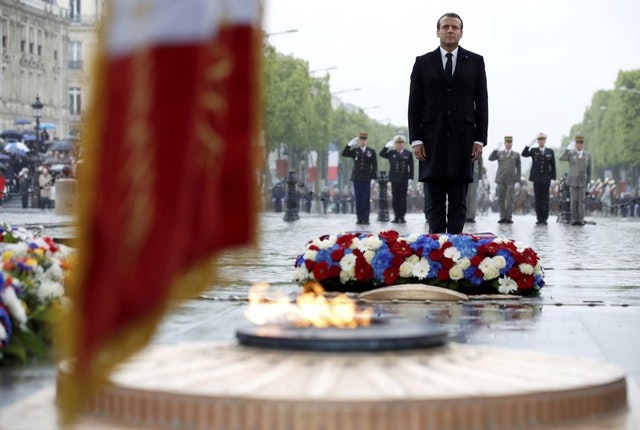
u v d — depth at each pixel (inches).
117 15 169.8
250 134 188.7
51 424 231.1
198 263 178.2
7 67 6422.2
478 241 657.0
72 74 7175.2
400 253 646.5
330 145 7278.5
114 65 169.2
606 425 230.4
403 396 211.0
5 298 375.2
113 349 168.2
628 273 895.1
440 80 851.4
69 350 167.8
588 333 465.4
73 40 7190.0
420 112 862.5
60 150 3986.2
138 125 166.4
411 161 2763.3
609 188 5315.0
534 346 420.5
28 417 238.1
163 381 225.0
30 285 402.3
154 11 168.9
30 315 396.8
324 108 7411.4
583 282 786.2
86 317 165.5
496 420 216.1
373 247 650.8
